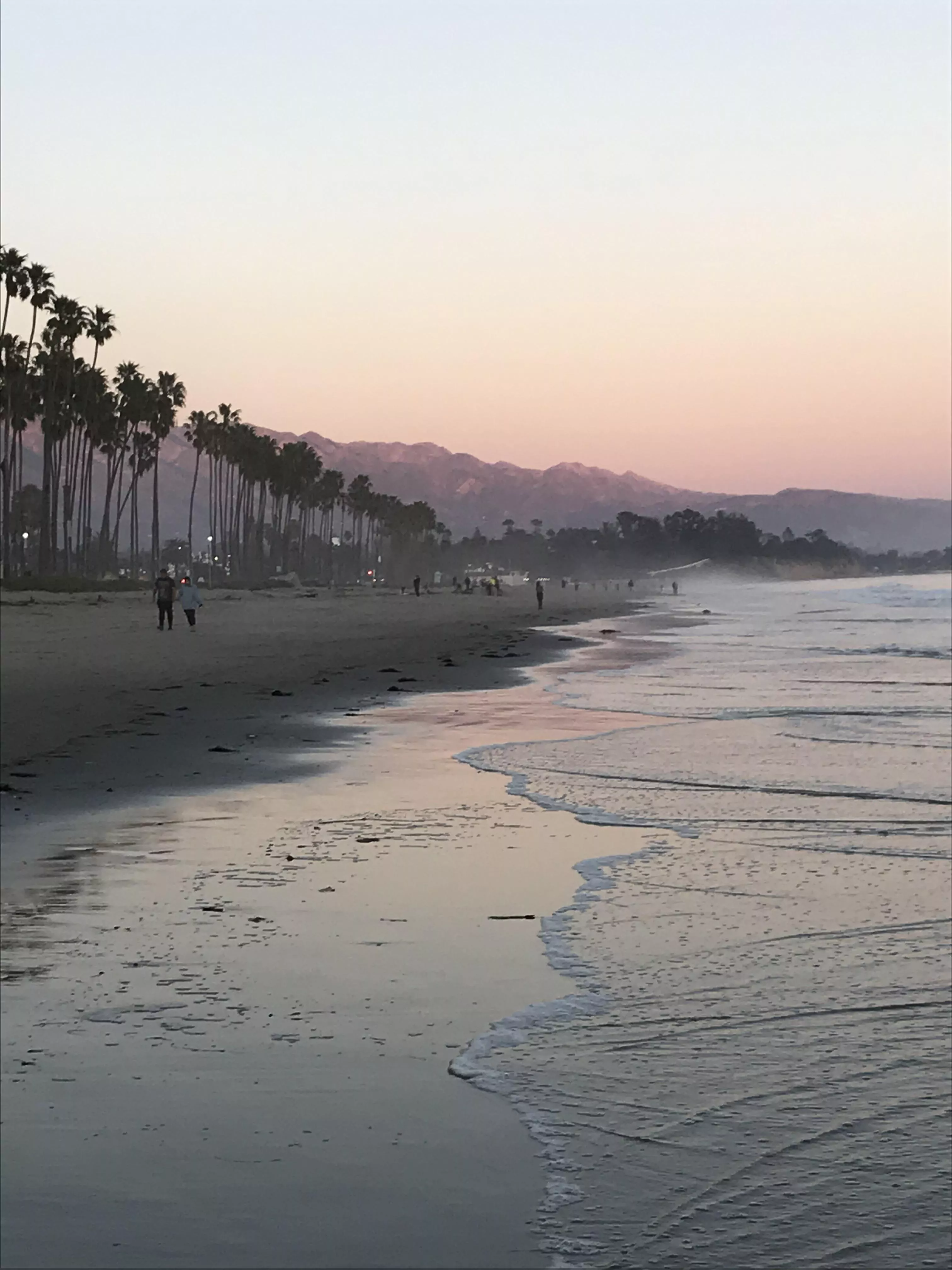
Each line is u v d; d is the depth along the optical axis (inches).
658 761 572.7
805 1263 134.2
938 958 251.8
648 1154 161.5
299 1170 156.6
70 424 4534.9
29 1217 144.6
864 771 532.7
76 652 1416.1
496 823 414.0
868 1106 176.4
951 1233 139.9
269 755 599.5
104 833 396.2
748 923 281.1
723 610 3676.2
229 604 3550.7
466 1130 168.9
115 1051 199.5
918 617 2869.1
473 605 4104.3
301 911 293.6
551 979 239.6
